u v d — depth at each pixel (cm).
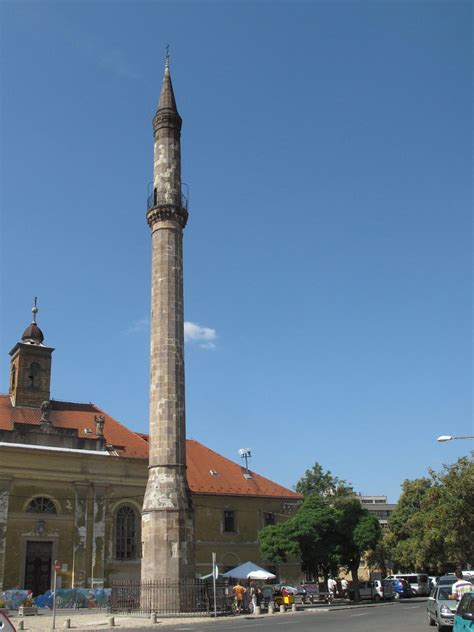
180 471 4041
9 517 4966
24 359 5900
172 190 4606
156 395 4156
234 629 2803
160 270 4409
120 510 5450
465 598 1858
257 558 6184
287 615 3850
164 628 2984
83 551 5162
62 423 5769
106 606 4788
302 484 8625
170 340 4247
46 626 3216
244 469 6838
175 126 4819
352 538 5362
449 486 5828
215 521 6122
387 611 4097
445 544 6106
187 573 3828
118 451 5616
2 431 5125
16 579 4856
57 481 5231
